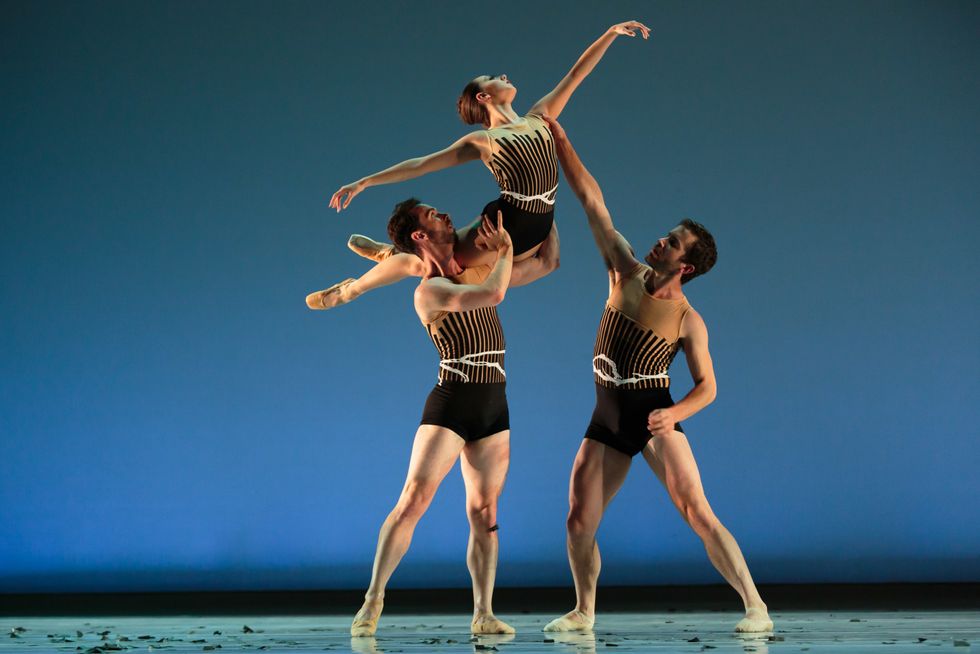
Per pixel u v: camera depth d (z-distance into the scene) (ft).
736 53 55.67
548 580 52.26
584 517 26.45
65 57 56.95
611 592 51.83
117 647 22.24
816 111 55.57
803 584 53.11
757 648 19.71
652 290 26.21
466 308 24.58
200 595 53.42
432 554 52.95
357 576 53.42
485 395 25.86
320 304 29.17
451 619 36.37
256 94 56.18
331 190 55.57
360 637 24.98
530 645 21.43
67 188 56.24
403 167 26.25
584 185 27.76
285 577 53.62
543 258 27.02
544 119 26.99
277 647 21.80
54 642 24.40
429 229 25.76
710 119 55.36
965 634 23.68
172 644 23.13
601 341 26.78
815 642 21.25
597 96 55.47
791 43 55.83
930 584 53.16
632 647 20.48
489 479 25.99
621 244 27.25
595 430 26.66
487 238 24.95
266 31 56.39
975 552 53.67
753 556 53.11
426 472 25.44
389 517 25.89
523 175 25.61
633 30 27.14
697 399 25.88
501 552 52.49
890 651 18.54
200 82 56.44
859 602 43.16
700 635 24.09
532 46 56.39
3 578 54.29
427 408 26.03
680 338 26.50
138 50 56.75
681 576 52.21
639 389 26.13
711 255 26.14
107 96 56.65
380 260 28.53
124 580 54.29
